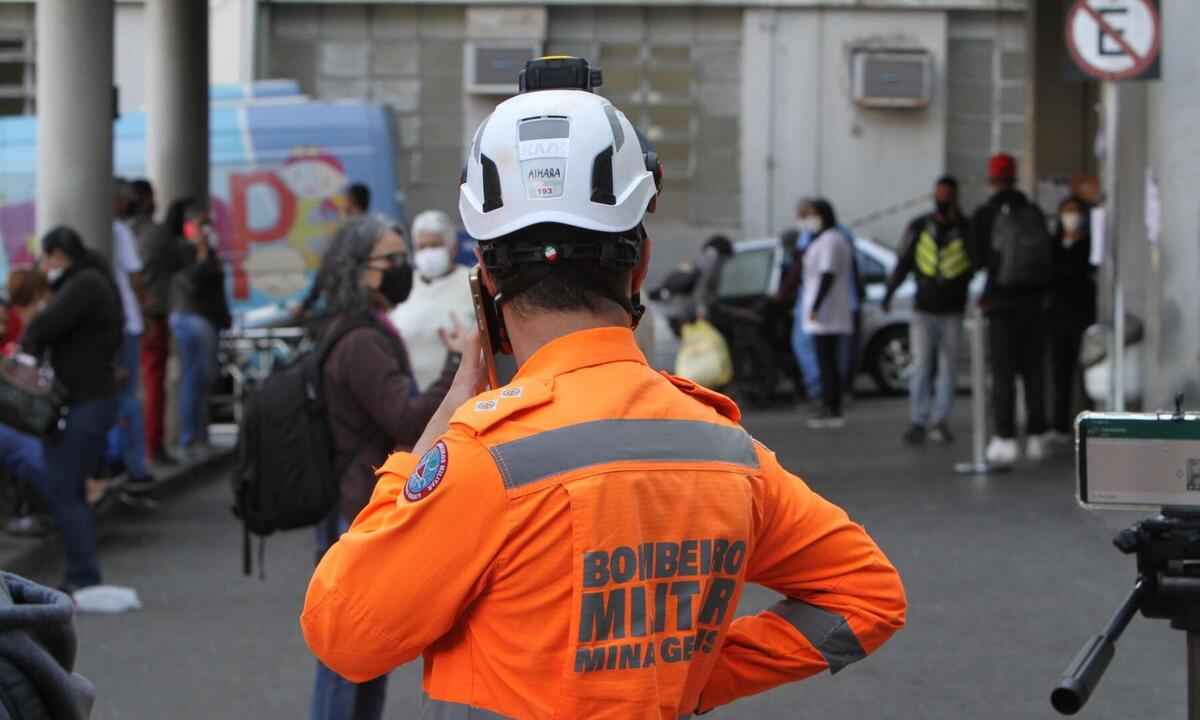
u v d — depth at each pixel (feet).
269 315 61.87
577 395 7.47
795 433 50.03
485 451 7.29
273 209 62.28
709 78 83.46
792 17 82.84
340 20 83.51
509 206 7.58
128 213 41.88
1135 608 9.86
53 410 26.76
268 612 26.89
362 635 7.32
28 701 6.85
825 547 7.99
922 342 45.78
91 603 27.04
